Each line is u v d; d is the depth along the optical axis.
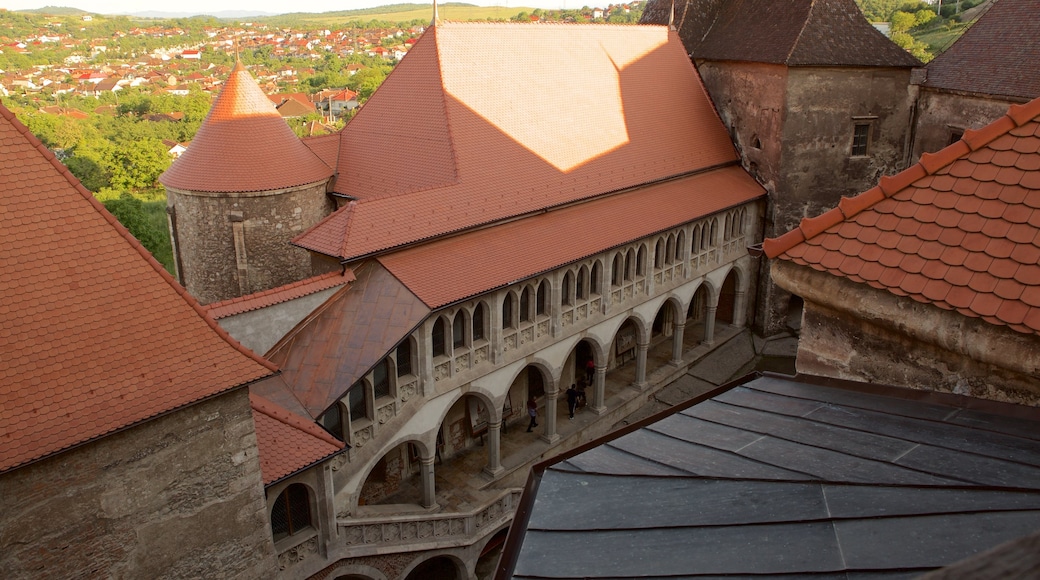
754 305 53.03
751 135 51.22
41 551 17.59
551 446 38.62
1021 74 43.12
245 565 21.56
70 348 17.94
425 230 33.12
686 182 47.16
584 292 38.84
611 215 40.91
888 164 51.72
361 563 27.50
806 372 14.21
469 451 38.16
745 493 9.45
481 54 40.72
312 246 31.92
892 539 7.79
